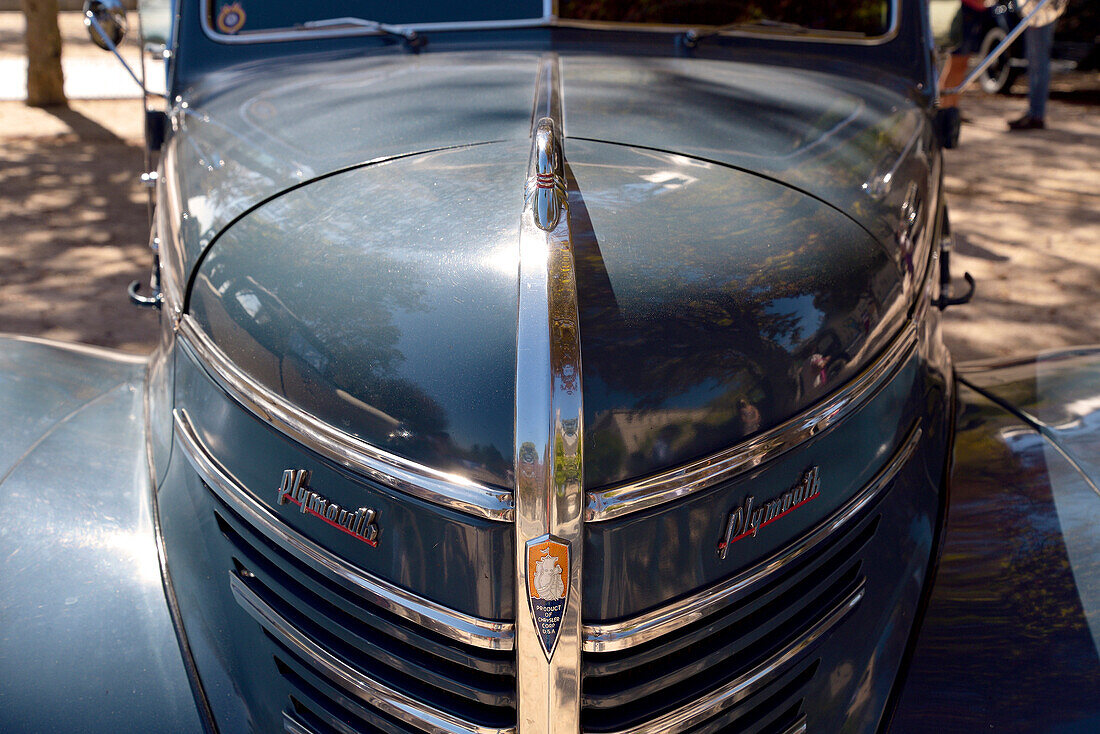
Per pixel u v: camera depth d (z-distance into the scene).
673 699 1.23
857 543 1.41
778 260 1.33
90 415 1.84
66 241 6.13
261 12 2.22
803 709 1.34
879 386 1.44
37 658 1.37
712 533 1.21
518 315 1.14
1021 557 1.52
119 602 1.45
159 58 2.49
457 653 1.19
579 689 1.16
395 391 1.19
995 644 1.40
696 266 1.26
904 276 1.56
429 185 1.40
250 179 1.57
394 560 1.21
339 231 1.36
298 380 1.27
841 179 1.57
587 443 1.12
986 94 11.42
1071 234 6.39
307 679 1.32
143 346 4.52
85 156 8.37
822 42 2.31
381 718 1.26
